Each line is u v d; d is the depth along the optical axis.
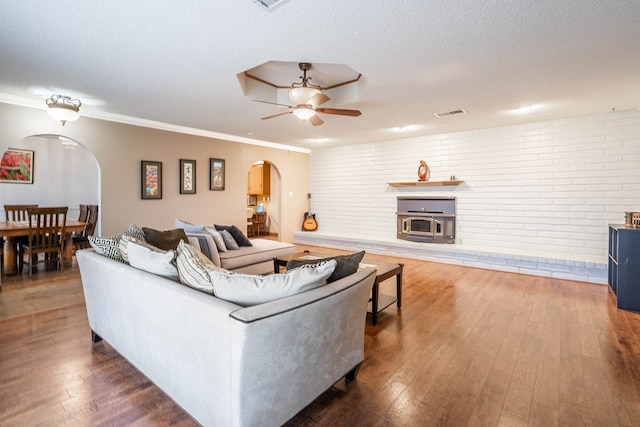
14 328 2.66
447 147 5.66
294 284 1.50
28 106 3.88
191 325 1.45
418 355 2.28
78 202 7.18
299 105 3.22
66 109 3.51
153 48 2.47
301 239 7.27
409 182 5.92
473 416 1.64
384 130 5.43
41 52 2.54
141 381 1.93
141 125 4.85
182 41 2.37
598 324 2.82
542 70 2.89
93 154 4.44
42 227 4.23
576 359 2.21
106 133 4.53
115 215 4.64
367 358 2.24
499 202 5.18
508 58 2.65
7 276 4.22
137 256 1.94
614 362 2.17
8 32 2.22
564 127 4.62
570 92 3.48
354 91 3.72
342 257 1.95
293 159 7.34
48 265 4.83
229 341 1.28
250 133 5.73
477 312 3.12
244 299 1.48
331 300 1.58
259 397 1.33
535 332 2.66
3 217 6.20
